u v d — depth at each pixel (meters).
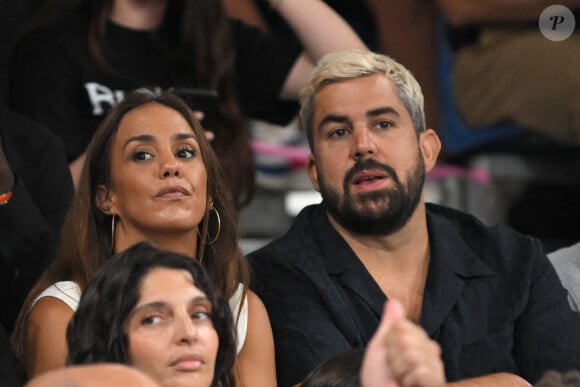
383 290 11.89
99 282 8.77
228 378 9.41
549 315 11.88
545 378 7.92
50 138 12.55
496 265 12.09
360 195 11.74
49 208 12.27
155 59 14.18
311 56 15.07
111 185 10.93
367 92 11.90
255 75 14.98
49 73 13.86
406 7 19.45
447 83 19.64
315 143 12.05
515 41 19.45
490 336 11.67
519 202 20.50
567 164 20.41
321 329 11.40
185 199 10.79
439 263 11.92
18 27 15.72
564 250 13.24
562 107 19.42
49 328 10.25
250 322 11.09
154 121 10.98
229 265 11.13
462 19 19.23
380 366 5.99
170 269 8.78
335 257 11.80
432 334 11.63
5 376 10.05
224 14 14.59
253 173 14.40
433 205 12.72
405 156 11.86
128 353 8.57
